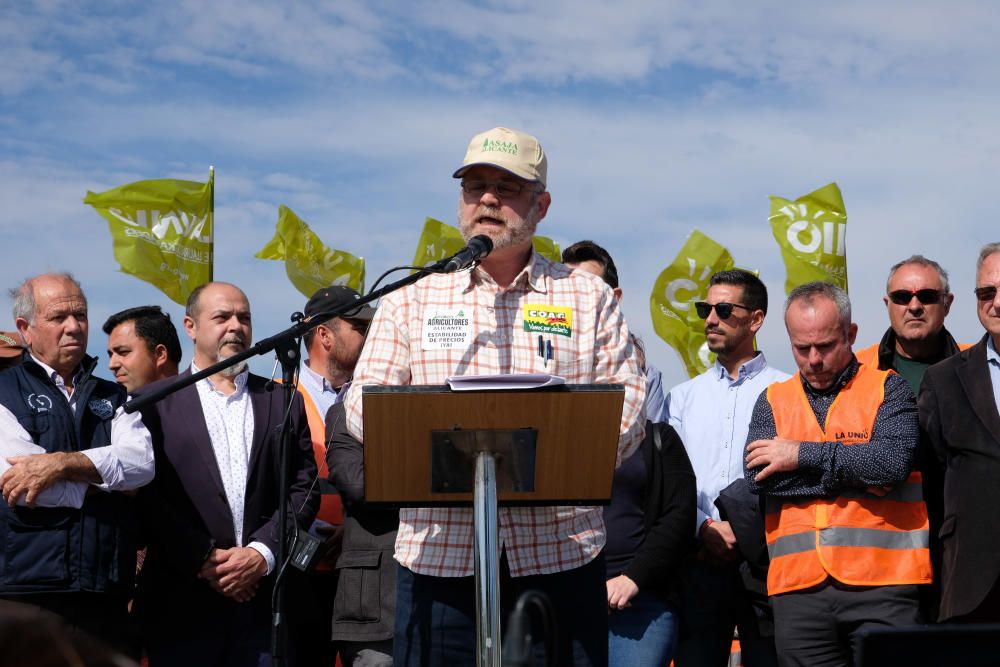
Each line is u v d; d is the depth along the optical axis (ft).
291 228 24.70
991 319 15.07
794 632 14.89
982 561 14.40
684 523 16.29
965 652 6.30
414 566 11.09
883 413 15.05
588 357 11.42
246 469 15.44
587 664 11.02
